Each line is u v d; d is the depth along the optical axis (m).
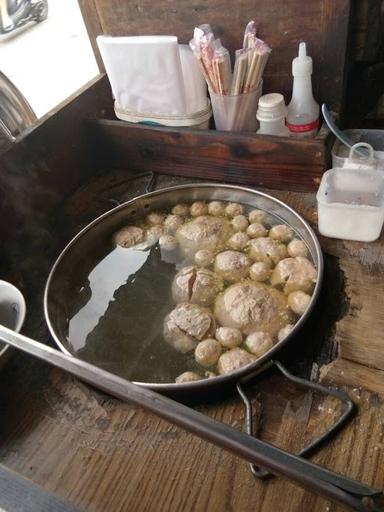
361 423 0.45
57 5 2.58
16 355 0.59
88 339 0.60
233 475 0.44
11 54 2.04
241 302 0.57
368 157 0.67
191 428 0.29
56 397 0.54
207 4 0.72
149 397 0.31
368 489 0.26
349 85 0.80
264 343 0.53
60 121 0.81
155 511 0.43
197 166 0.81
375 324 0.53
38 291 0.70
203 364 0.54
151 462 0.47
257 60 0.68
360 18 0.67
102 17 0.83
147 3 0.77
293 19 0.68
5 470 0.47
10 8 2.24
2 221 0.73
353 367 0.49
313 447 0.44
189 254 0.70
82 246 0.71
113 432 0.50
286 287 0.60
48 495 0.46
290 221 0.69
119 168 0.91
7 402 0.55
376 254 0.62
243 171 0.77
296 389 0.50
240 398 0.50
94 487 0.46
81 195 0.87
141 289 0.66
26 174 0.76
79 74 1.68
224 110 0.75
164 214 0.77
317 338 0.55
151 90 0.77
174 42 0.69
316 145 0.67
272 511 0.41
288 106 0.74
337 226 0.63
